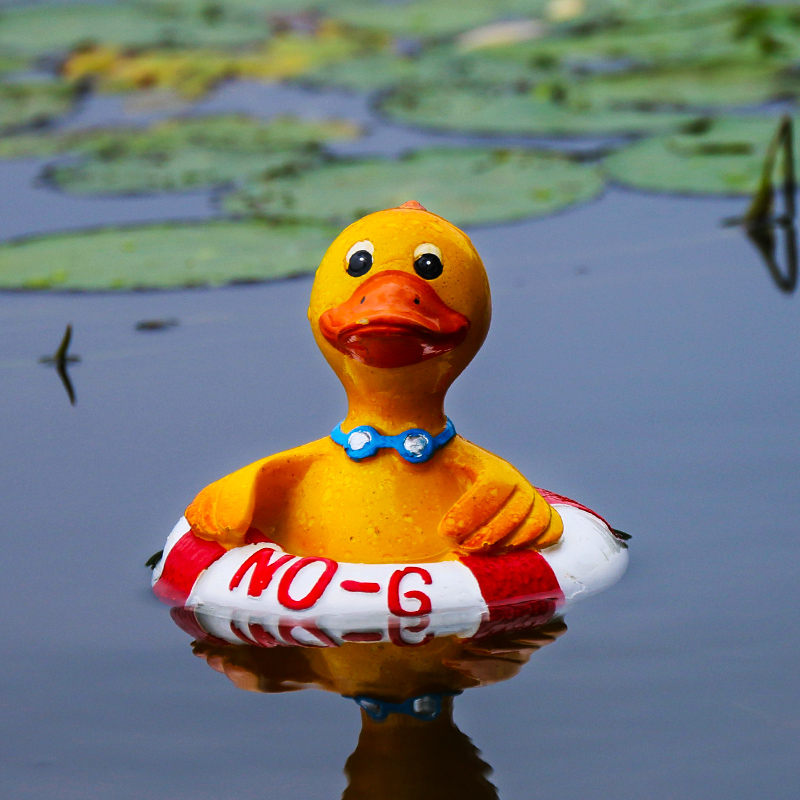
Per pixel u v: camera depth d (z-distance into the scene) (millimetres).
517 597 3742
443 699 3299
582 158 9992
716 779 2938
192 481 4914
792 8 13578
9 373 6125
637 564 4035
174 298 7266
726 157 9695
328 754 3076
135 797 2924
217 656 3549
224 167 10164
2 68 14320
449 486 3906
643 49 13516
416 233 3826
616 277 7258
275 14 17062
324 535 3869
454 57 14297
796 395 5457
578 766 3000
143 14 16656
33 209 9180
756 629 3602
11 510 4652
